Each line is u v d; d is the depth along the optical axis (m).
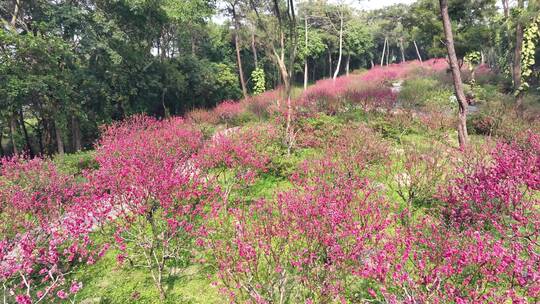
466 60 20.56
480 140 9.94
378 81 25.73
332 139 9.89
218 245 4.32
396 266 3.20
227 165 7.57
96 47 15.23
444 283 3.33
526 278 3.05
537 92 16.52
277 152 9.52
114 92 17.89
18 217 5.60
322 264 3.86
